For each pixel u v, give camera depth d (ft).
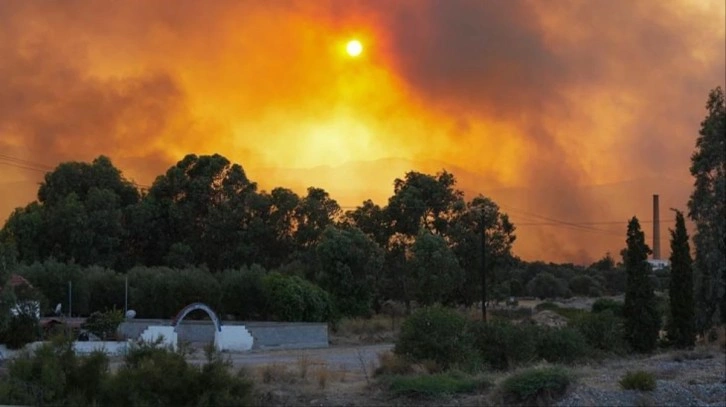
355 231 213.05
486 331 94.84
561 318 179.73
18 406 56.75
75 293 183.62
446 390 68.74
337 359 111.55
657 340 127.34
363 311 205.46
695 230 153.07
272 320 177.37
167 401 58.34
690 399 68.54
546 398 65.36
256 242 253.24
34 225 221.25
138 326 141.69
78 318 167.63
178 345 69.62
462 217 253.65
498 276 249.75
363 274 207.31
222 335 136.56
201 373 60.29
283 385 72.18
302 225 261.24
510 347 93.56
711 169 153.99
